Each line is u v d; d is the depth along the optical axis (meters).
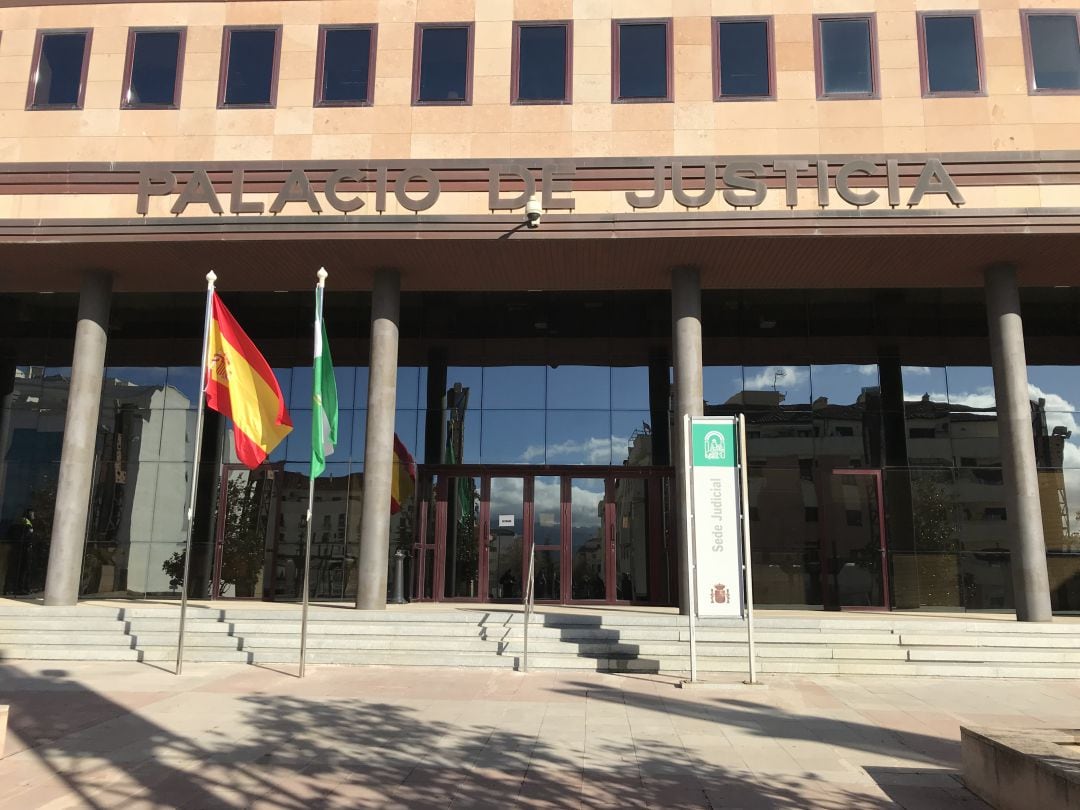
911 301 18.02
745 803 5.72
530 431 17.77
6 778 6.16
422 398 17.97
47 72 15.10
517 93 14.62
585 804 5.70
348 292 18.50
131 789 5.91
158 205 14.18
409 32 14.97
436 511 17.47
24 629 12.52
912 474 17.34
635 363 17.97
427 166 14.08
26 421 18.52
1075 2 14.33
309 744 7.16
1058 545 17.06
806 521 17.22
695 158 13.90
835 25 14.49
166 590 17.41
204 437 18.03
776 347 17.95
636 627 12.55
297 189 14.03
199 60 15.02
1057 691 10.22
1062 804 4.64
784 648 11.68
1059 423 17.53
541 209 13.78
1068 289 17.97
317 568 17.31
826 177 13.64
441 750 7.03
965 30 14.31
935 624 12.37
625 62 14.63
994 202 13.47
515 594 17.08
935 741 7.53
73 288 16.48
